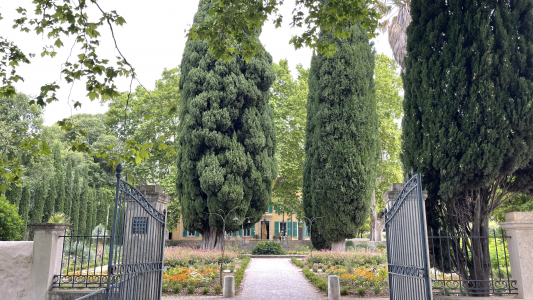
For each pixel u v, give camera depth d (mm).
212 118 18969
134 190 5754
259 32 21281
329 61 19688
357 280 10719
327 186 18719
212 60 19875
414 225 5500
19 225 10633
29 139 6043
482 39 6902
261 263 18609
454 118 7141
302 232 34500
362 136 18891
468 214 7078
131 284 5496
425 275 5047
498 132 6539
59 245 7215
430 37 7668
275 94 28531
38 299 6688
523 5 6883
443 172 6953
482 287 6621
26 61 5836
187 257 14961
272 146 21391
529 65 6691
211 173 18625
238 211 19203
